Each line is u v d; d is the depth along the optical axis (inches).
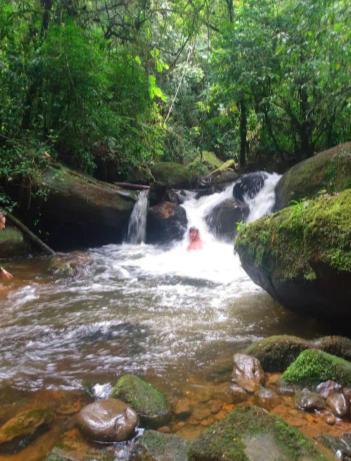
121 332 148.7
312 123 378.0
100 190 296.7
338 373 104.3
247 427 75.2
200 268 254.5
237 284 212.4
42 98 290.0
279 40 318.3
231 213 323.3
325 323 145.0
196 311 170.1
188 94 490.9
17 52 278.7
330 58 240.1
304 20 272.5
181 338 142.2
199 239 315.6
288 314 161.6
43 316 165.3
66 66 278.5
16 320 161.0
